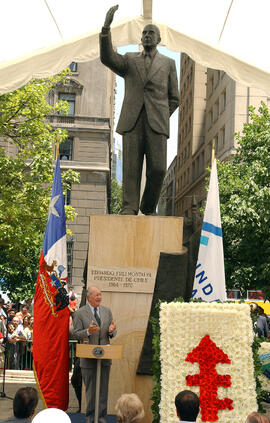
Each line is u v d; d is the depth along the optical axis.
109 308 6.84
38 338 6.77
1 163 18.08
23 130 18.45
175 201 67.06
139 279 6.96
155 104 7.41
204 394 5.55
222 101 40.84
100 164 35.56
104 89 36.25
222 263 7.13
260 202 18.81
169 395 5.57
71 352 11.94
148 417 6.67
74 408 7.89
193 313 5.77
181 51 8.53
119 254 7.00
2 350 11.48
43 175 18.52
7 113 18.38
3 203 17.50
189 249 7.22
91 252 7.00
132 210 7.45
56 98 36.06
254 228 19.78
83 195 35.31
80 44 8.27
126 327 6.89
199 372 5.64
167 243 7.00
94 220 7.04
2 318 11.89
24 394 3.79
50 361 6.70
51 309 6.82
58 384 6.68
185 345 5.71
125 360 6.82
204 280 7.06
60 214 7.24
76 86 35.88
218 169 23.83
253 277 20.28
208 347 5.68
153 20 8.45
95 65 36.38
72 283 34.28
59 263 7.04
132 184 7.50
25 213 18.17
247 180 20.30
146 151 7.46
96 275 6.97
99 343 6.28
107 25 7.10
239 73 8.45
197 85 52.78
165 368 5.67
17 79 8.08
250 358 5.70
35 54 8.05
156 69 7.44
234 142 35.50
